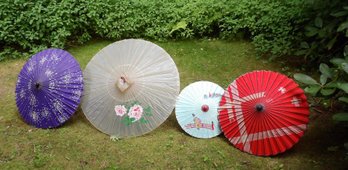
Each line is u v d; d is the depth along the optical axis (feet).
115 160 9.83
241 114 10.00
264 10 15.19
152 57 10.85
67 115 10.91
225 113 10.23
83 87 11.05
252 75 10.19
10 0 15.17
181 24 15.93
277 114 9.66
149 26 16.30
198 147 10.21
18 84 11.51
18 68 14.66
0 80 13.89
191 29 16.39
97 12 15.80
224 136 10.64
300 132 9.67
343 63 8.36
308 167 9.39
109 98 10.83
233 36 16.15
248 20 15.31
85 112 11.11
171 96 10.75
